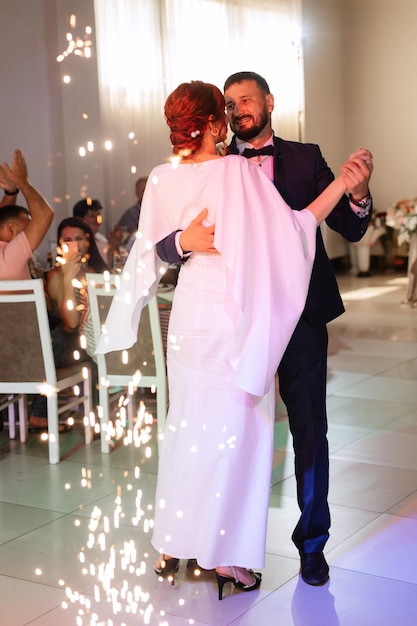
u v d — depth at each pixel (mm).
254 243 2635
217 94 2744
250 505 2848
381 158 13062
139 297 2848
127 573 3139
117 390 5520
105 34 9109
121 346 2918
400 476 4074
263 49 11445
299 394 2893
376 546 3295
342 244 13148
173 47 9953
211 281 2754
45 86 8445
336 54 13008
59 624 2787
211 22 10562
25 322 4414
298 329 2867
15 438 4949
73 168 8734
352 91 13172
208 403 2789
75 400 4859
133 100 9508
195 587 3023
